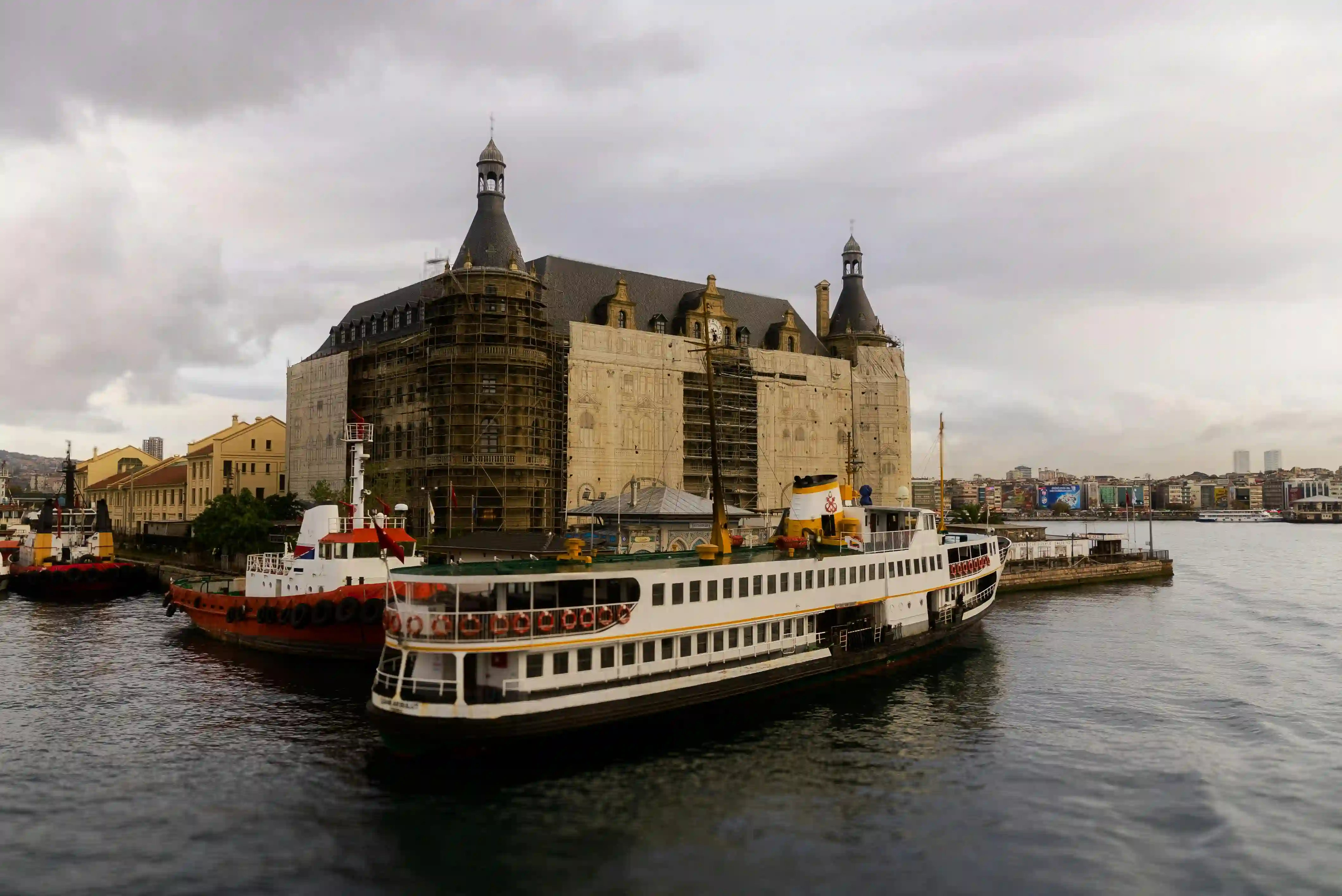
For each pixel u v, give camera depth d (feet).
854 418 398.42
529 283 290.35
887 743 126.00
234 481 396.37
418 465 299.38
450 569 122.93
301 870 86.84
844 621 164.14
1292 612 255.09
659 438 327.88
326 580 177.88
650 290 354.95
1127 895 83.61
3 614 242.37
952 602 193.98
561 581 120.37
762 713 139.95
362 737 126.00
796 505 173.58
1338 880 86.43
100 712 139.03
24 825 96.73
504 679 113.91
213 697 148.46
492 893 82.64
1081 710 143.43
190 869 86.94
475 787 107.34
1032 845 93.66
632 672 123.75
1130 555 361.71
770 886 84.48
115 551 405.18
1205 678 165.37
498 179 297.33
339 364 342.44
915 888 84.53
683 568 128.88
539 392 289.74
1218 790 108.58
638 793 106.22
